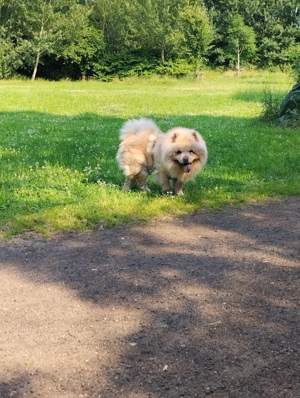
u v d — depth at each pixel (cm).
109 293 228
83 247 289
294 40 3016
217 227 333
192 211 368
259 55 3036
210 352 179
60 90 1673
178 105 1209
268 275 251
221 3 3148
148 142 394
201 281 242
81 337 189
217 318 205
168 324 199
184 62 2622
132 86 2044
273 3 3130
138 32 2616
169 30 2539
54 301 219
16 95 1393
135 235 312
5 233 305
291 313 210
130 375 165
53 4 2545
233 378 163
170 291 230
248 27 2956
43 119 894
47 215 332
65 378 163
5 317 204
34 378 163
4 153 545
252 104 1225
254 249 291
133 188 416
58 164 487
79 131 736
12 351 179
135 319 203
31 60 2539
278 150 592
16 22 2505
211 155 558
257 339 188
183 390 157
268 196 414
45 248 286
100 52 2677
